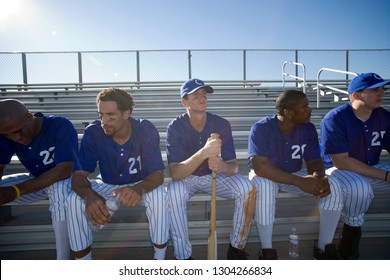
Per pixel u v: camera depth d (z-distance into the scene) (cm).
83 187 209
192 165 213
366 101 241
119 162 229
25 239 258
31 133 220
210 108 626
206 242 267
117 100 209
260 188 227
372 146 255
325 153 254
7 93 845
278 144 246
